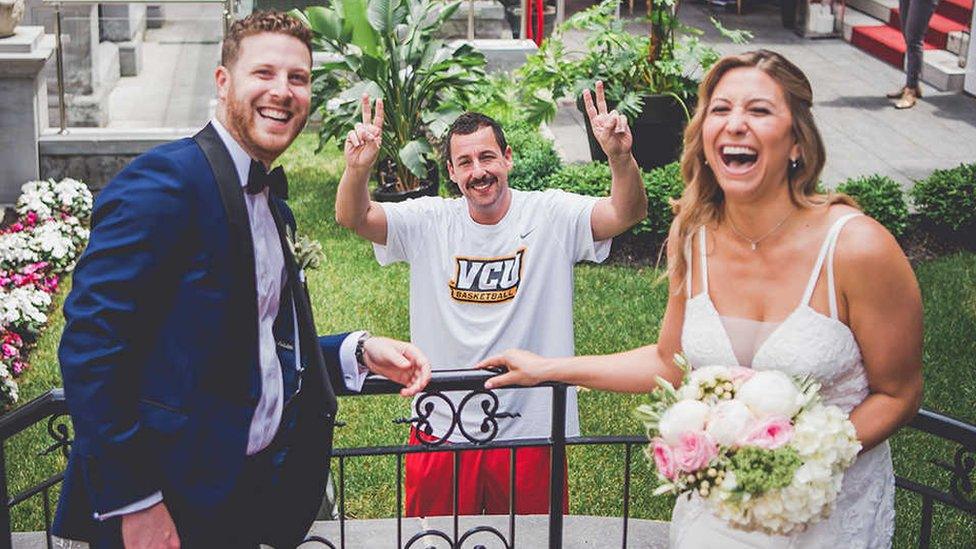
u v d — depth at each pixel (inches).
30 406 142.8
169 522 113.6
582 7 697.0
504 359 149.6
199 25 417.4
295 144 464.1
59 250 348.2
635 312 323.0
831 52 590.2
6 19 387.2
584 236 187.5
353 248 366.3
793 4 632.4
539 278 188.2
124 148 404.8
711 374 125.3
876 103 505.0
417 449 155.2
